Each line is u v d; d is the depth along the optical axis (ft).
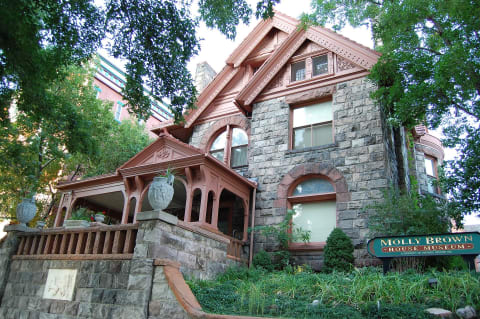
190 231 27.84
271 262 38.78
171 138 43.68
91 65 62.03
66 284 27.53
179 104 35.14
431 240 26.18
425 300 21.03
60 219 51.98
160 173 42.70
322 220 40.96
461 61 29.96
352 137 41.47
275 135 46.83
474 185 35.96
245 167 48.42
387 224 34.58
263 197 44.37
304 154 43.65
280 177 44.21
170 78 33.78
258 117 49.32
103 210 57.31
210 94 56.65
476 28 31.40
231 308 22.03
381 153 39.14
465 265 28.63
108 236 27.14
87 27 30.63
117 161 64.13
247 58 56.54
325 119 45.24
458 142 37.04
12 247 33.42
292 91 48.01
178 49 32.58
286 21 54.03
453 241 25.44
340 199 39.42
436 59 35.35
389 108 41.86
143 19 30.99
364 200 38.14
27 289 30.17
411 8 33.42
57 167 59.88
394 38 36.19
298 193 43.16
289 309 21.21
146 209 56.18
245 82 55.42
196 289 24.48
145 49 32.42
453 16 32.24
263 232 41.14
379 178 38.22
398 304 20.76
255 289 24.03
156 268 23.30
